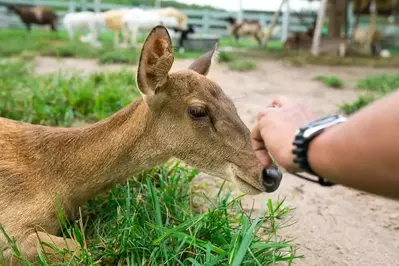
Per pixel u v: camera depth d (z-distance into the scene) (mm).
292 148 287
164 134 533
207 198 619
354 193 778
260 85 1795
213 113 521
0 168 514
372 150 216
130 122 538
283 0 3385
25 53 2184
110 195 601
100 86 1210
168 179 656
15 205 506
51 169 531
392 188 219
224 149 523
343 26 3432
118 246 507
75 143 541
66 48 2439
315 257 569
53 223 526
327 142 245
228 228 523
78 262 469
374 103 229
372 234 643
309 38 3115
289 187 775
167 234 474
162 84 510
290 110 324
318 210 703
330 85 1834
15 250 460
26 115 897
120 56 2182
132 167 551
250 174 514
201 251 494
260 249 496
